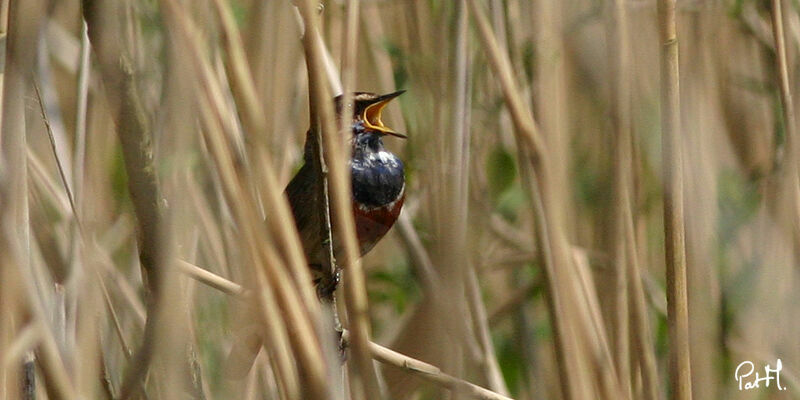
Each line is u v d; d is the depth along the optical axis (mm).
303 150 5523
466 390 5348
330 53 5484
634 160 5480
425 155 5477
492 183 5512
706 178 5477
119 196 5453
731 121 5547
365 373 5281
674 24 5363
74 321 5305
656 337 5488
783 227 5477
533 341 5523
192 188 5359
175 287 5270
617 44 5410
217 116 5270
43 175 5387
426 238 5512
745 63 5535
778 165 5504
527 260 5535
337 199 5289
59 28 5473
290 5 5414
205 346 5395
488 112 5484
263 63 5414
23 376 5297
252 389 5379
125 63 5262
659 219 5520
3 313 5254
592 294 5434
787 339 5488
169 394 5270
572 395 5379
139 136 5266
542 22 5383
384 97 5477
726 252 5512
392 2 5512
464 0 5414
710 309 5469
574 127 5504
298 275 5270
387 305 5555
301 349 5262
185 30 5266
